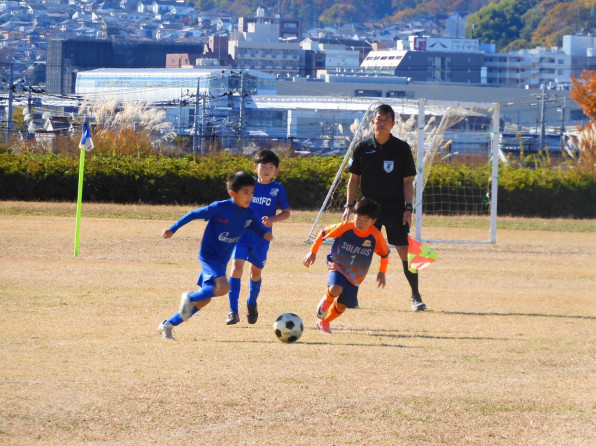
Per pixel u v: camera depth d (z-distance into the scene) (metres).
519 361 16.36
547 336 19.31
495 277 31.59
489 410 12.82
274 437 11.24
